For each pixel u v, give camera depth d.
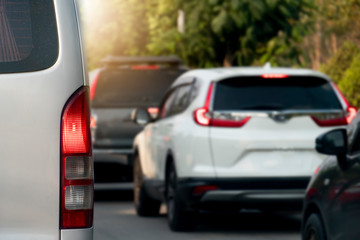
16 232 7.04
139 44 44.44
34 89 7.10
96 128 22.62
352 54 31.59
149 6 42.28
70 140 7.14
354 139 10.05
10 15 7.21
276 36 38.03
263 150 15.42
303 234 11.31
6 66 7.10
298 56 38.44
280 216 19.36
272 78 16.02
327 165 10.65
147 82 23.88
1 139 7.04
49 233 7.09
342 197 9.79
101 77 23.73
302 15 38.53
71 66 7.20
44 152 7.09
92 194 7.25
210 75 16.14
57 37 7.22
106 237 15.86
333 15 39.25
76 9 7.36
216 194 15.31
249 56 38.69
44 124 7.09
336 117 15.82
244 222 18.22
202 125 15.56
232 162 15.40
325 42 44.53
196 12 37.84
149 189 18.94
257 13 36.94
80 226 7.16
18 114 7.06
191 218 16.22
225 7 37.12
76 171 7.16
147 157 19.19
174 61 28.09
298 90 16.02
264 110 15.62
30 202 7.06
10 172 7.04
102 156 22.53
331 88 16.17
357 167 9.55
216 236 15.95
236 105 15.64
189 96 16.48
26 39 7.18
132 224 17.98
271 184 15.31
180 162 15.90
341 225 9.77
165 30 40.47
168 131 17.08
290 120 15.56
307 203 11.10
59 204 7.11
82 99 7.21
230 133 15.44
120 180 23.17
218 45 38.97
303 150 15.50
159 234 16.25
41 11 7.25
